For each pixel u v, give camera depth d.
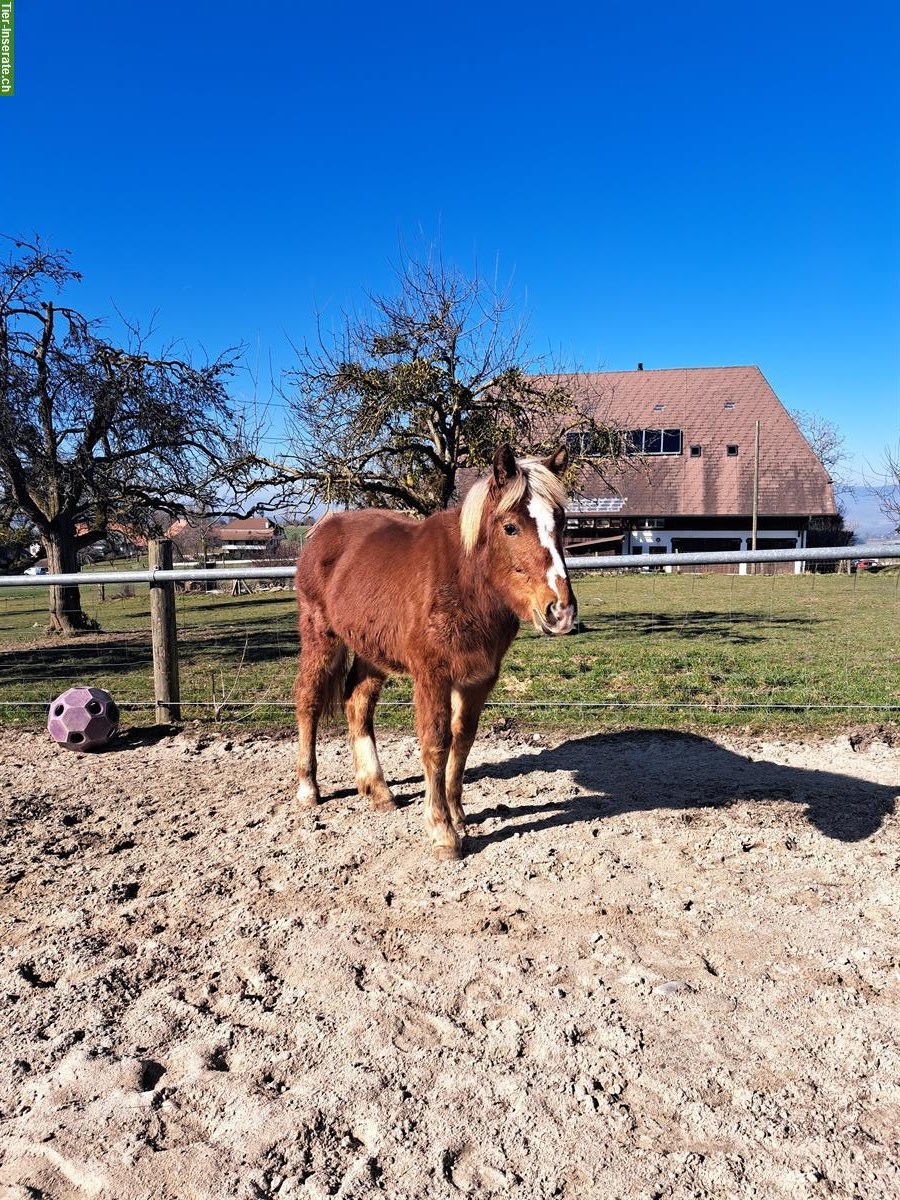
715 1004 2.90
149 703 7.58
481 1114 2.37
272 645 12.99
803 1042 2.68
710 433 37.41
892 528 34.78
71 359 15.25
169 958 3.28
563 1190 2.10
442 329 12.23
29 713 8.03
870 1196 2.06
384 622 4.45
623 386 40.00
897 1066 2.55
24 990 3.06
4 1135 2.32
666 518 35.59
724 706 7.20
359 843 4.46
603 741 6.34
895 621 13.47
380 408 11.88
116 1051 2.67
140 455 16.88
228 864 4.22
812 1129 2.29
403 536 4.61
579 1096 2.44
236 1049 2.69
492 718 7.06
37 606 26.28
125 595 28.17
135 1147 2.25
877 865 4.00
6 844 4.54
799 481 35.56
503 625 4.15
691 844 4.28
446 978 3.10
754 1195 2.06
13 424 14.23
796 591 18.92
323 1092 2.46
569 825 4.58
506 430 12.12
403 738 6.65
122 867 4.21
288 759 6.20
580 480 13.41
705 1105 2.39
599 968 3.15
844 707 6.85
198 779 5.74
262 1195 2.09
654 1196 2.07
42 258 14.76
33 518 15.99
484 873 4.02
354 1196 2.08
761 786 5.17
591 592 20.36
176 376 16.47
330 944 3.36
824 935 3.37
